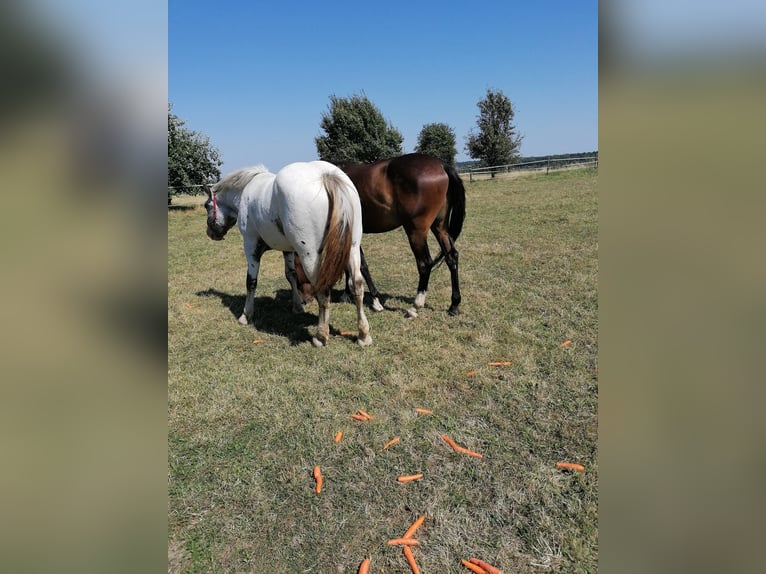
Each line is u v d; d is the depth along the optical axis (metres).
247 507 1.90
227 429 2.46
